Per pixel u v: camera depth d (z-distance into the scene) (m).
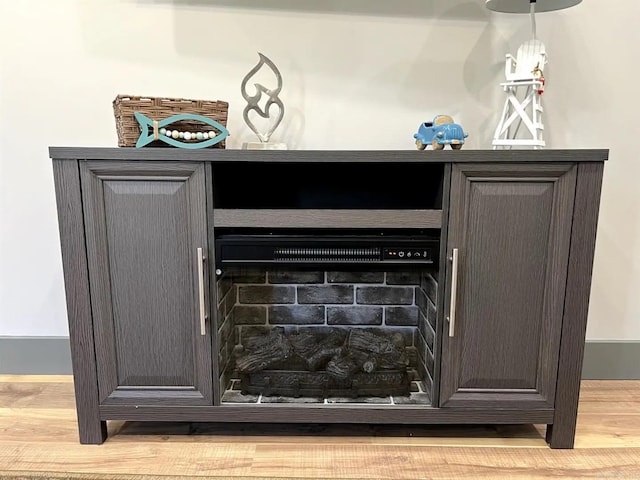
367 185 1.58
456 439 1.37
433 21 1.59
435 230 1.31
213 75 1.61
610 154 1.65
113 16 1.58
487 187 1.23
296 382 1.39
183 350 1.31
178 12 1.58
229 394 1.41
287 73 1.61
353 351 1.45
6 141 1.63
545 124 1.63
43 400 1.55
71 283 1.26
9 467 1.21
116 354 1.30
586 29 1.58
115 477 1.18
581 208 1.23
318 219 1.27
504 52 1.61
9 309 1.73
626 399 1.59
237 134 1.64
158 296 1.28
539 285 1.27
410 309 1.66
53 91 1.61
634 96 1.61
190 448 1.31
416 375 1.58
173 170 1.22
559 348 1.29
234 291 1.64
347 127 1.65
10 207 1.67
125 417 1.32
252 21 1.59
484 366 1.30
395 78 1.62
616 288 1.71
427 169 1.43
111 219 1.25
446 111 1.64
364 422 1.33
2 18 1.57
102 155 1.20
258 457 1.27
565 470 1.22
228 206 1.54
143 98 1.29
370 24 1.59
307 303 1.67
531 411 1.31
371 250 1.27
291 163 1.34
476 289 1.27
